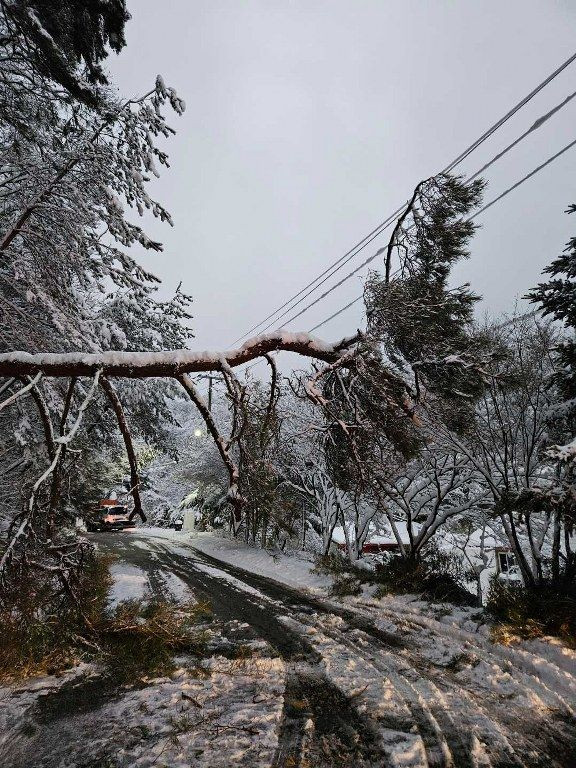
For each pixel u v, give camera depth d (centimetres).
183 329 1228
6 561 481
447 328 541
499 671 569
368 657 632
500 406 889
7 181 607
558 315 781
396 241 568
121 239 650
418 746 399
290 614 875
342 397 557
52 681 545
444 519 1067
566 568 747
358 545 1396
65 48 523
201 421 2192
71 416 873
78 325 686
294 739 412
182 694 510
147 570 1327
